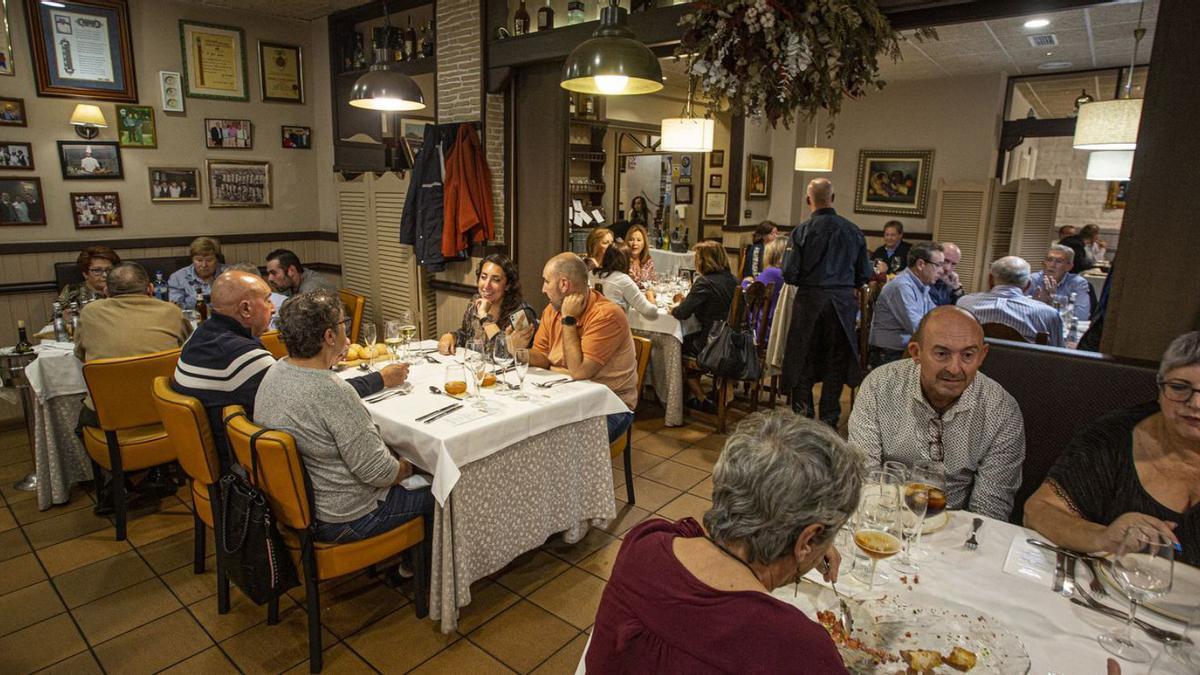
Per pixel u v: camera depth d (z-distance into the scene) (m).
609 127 6.98
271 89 5.92
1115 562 1.20
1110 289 2.45
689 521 1.18
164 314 3.06
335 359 2.09
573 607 2.45
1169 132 2.24
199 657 2.15
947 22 2.98
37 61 4.71
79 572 2.62
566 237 4.48
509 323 3.26
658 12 3.54
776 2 2.52
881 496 1.46
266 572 1.98
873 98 7.97
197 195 5.61
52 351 3.08
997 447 1.78
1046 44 5.86
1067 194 10.34
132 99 5.17
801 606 1.25
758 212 8.39
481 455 2.20
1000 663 1.06
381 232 5.34
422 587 2.34
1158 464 1.50
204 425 2.18
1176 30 2.19
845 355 4.03
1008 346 2.12
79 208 5.03
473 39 4.55
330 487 2.02
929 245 4.21
